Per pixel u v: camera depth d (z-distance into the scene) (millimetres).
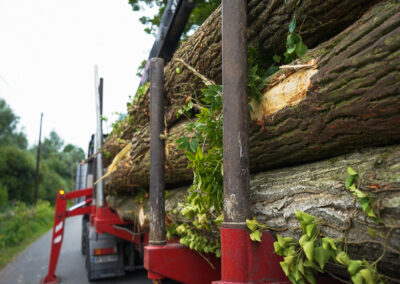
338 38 1169
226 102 1247
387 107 959
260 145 1545
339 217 1010
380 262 919
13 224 12961
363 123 1060
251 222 1161
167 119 2611
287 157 1489
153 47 3309
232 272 1154
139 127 3498
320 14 1364
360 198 921
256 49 1702
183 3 2748
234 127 1218
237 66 1248
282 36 1569
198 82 2193
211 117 1531
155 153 2184
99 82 5887
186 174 2344
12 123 47719
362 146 1180
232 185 1198
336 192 1057
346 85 1058
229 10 1285
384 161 1002
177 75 2389
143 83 3988
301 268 1065
